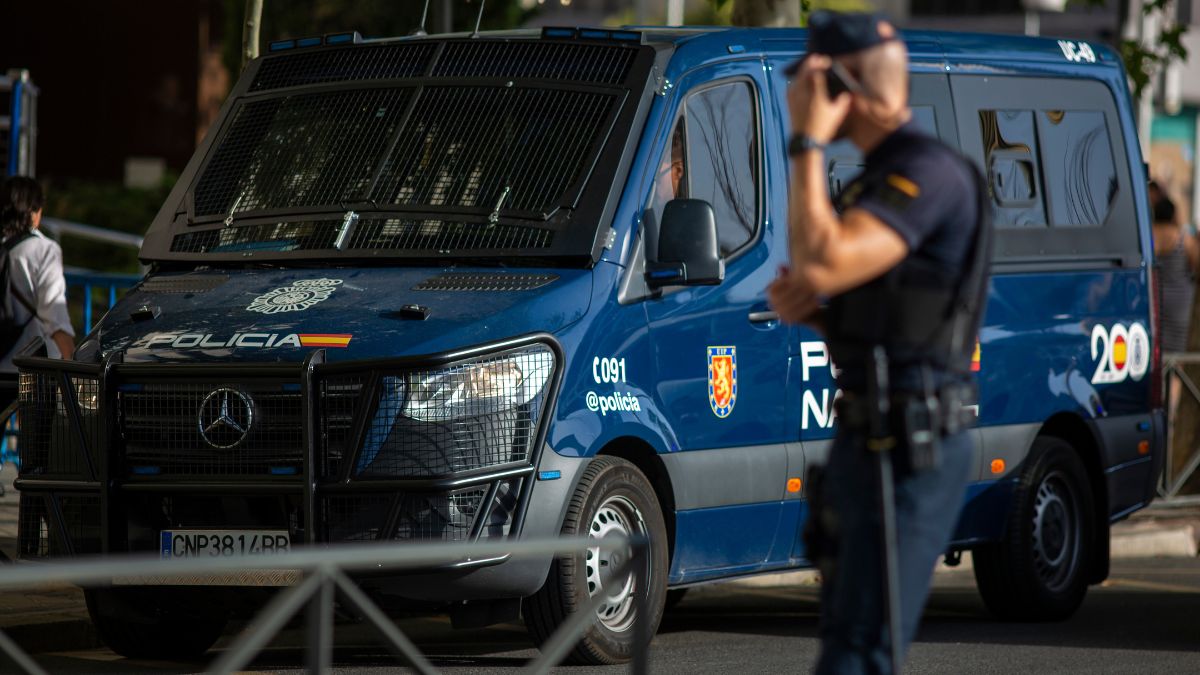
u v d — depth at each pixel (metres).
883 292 8.72
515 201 16.45
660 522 16.27
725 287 17.12
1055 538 20.83
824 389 18.19
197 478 15.14
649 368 16.30
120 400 15.50
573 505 15.40
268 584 14.63
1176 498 31.73
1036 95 21.14
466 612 15.47
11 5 55.59
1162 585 24.94
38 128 55.62
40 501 16.11
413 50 18.06
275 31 45.56
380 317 15.47
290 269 16.86
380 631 8.41
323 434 14.85
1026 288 20.61
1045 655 17.78
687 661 17.06
